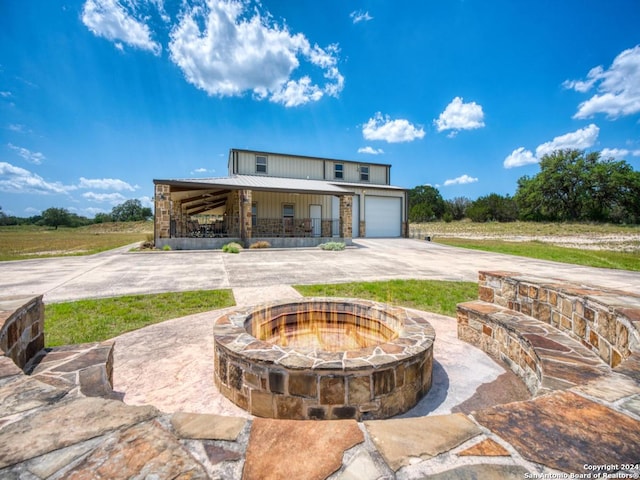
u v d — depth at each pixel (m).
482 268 9.58
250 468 0.89
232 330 2.80
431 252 14.18
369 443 1.01
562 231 26.44
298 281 7.44
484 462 0.93
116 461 0.88
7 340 2.13
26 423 1.03
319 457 0.95
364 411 2.15
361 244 17.55
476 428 1.08
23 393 1.24
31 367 2.34
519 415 1.15
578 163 35.22
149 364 3.15
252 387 2.29
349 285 6.96
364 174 24.22
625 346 2.19
